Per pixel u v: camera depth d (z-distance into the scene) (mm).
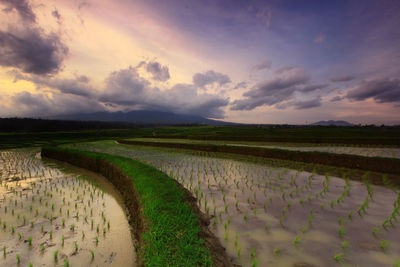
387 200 6871
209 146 23109
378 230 4887
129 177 8438
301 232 4895
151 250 3703
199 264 3385
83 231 5477
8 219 6230
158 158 18250
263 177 10383
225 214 5992
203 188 8719
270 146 24766
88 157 14453
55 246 4742
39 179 11648
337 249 4188
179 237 4062
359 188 8266
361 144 24500
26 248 4656
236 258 3965
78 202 7832
